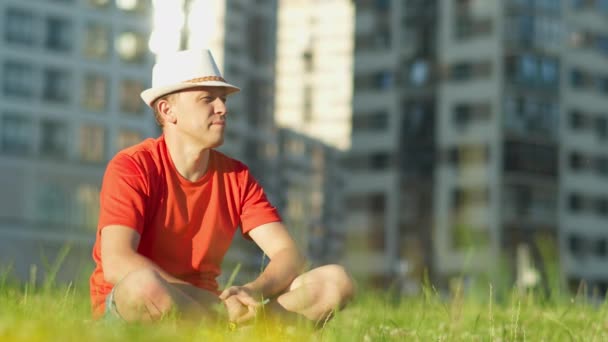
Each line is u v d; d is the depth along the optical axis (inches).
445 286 3093.0
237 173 200.8
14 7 2573.8
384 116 3319.4
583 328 221.8
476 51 3184.1
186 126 191.0
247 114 3555.6
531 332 207.9
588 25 3356.3
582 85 3334.2
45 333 99.5
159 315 168.2
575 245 3287.4
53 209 2568.9
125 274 177.2
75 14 2667.3
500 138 3120.1
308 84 4244.6
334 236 4111.7
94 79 2696.9
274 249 197.0
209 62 193.6
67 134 2640.3
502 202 3107.8
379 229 3280.0
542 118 3208.7
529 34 3189.0
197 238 193.9
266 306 183.9
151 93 192.5
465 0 3198.8
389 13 3331.7
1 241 2453.2
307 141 3969.0
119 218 183.8
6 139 2549.2
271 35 3663.9
